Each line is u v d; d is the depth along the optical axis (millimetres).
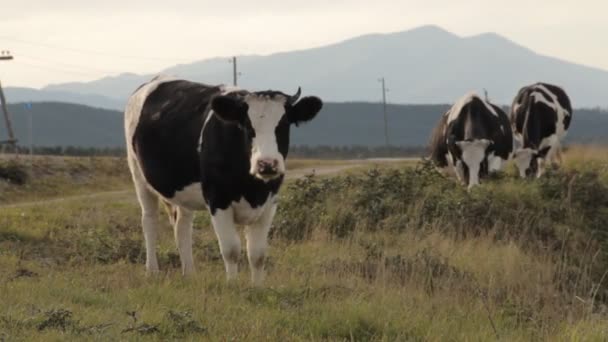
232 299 10977
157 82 14305
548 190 19734
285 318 10031
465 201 18750
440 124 24750
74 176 40969
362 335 9836
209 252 15977
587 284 15070
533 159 25266
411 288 12930
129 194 34875
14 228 18109
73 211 23016
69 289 11102
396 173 20656
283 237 17984
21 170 38156
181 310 10094
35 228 18688
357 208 19031
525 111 28094
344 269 14188
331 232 18188
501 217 18375
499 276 14430
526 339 10445
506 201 19188
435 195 19281
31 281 11969
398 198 19172
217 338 8992
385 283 12844
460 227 17828
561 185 19938
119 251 16000
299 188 20453
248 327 9383
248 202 12242
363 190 19641
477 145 22625
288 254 15734
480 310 11750
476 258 15508
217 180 12242
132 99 14469
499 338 10125
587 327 10664
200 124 12578
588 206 19266
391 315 10367
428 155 26219
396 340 9500
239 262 15172
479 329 10648
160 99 13766
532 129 27766
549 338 10422
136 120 14000
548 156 28141
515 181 21109
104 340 8562
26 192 36875
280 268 14242
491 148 22844
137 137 13875
